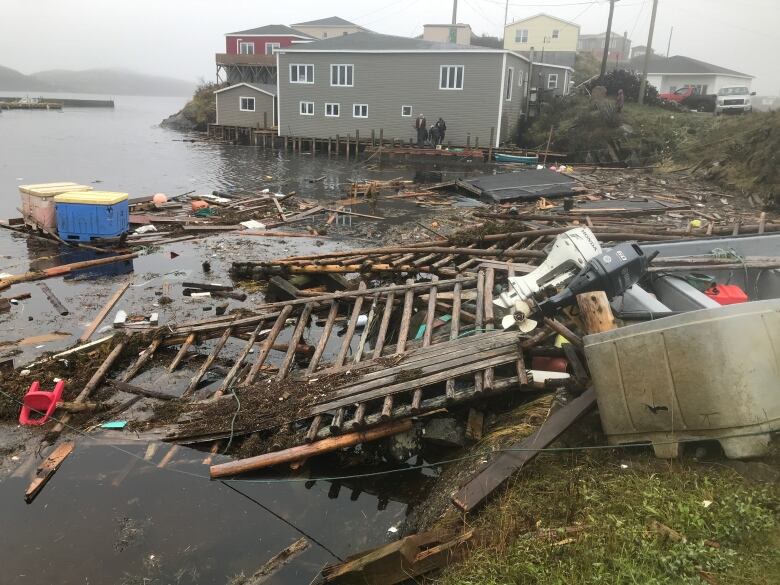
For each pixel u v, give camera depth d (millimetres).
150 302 8734
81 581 3572
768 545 2801
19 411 5398
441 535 3520
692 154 24750
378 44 33500
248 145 39500
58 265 10625
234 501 4352
